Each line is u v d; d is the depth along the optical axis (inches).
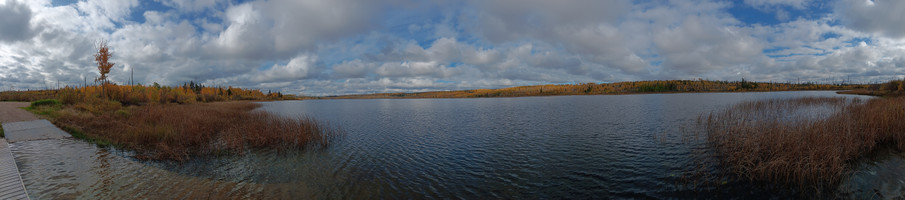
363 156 581.9
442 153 614.9
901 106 641.0
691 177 409.1
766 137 485.7
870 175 372.2
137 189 355.3
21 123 816.9
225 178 422.0
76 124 787.4
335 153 602.2
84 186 354.6
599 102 2723.9
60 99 1437.0
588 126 977.5
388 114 1744.6
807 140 456.8
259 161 525.0
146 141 626.2
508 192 387.5
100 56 1606.8
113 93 1640.0
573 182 420.5
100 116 952.3
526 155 585.9
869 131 511.8
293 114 1736.0
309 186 402.6
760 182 372.2
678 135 729.6
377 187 405.4
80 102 1378.0
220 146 622.5
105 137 639.1
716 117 987.9
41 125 783.7
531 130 923.4
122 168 438.3
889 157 436.8
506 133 871.1
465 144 711.7
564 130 903.1
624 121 1085.8
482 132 904.3
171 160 502.6
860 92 3043.8
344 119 1405.0
